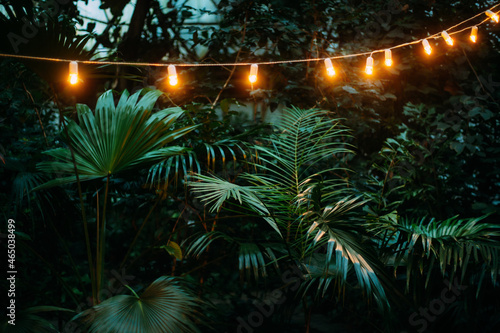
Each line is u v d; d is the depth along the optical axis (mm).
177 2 4453
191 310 2191
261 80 3766
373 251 2330
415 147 3451
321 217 2338
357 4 3971
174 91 3633
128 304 2150
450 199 3529
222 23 3648
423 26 3836
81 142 2494
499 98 3789
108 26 4441
